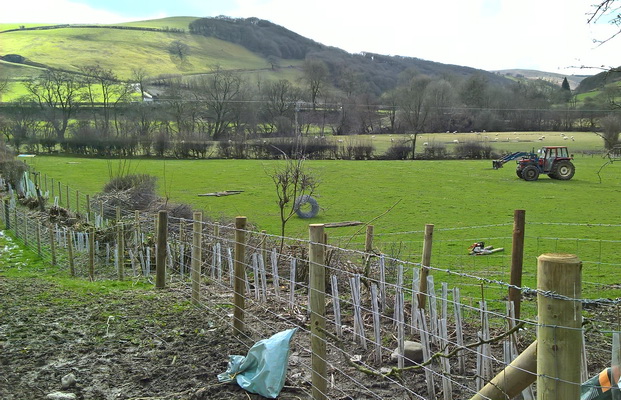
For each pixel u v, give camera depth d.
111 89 91.62
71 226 19.11
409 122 86.38
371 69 141.25
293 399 4.73
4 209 21.75
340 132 88.75
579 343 2.58
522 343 5.86
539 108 86.06
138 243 14.02
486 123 86.81
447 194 33.72
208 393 4.81
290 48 174.50
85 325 6.75
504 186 37.47
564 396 2.57
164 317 7.15
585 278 11.58
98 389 4.92
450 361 5.54
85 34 164.88
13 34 161.25
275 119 79.62
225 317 7.08
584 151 62.34
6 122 68.81
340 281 9.05
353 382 5.04
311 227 4.46
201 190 36.72
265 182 40.44
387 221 24.52
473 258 14.73
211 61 154.75
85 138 65.12
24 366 5.40
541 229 20.52
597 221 23.33
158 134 64.75
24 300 8.06
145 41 165.00
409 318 6.88
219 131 80.31
